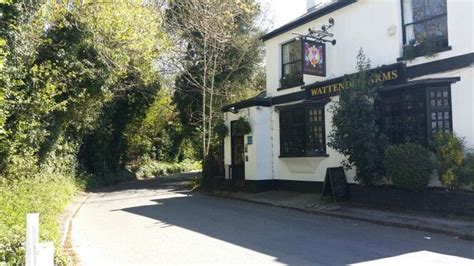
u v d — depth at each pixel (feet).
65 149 66.69
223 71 82.17
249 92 86.63
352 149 41.42
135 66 72.23
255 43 84.94
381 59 44.39
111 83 63.46
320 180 51.67
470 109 36.22
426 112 38.68
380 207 40.24
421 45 40.19
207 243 29.35
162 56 81.30
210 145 71.26
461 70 37.06
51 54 50.29
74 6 50.62
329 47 50.55
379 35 44.68
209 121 73.46
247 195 56.44
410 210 37.60
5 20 37.88
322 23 51.83
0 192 33.68
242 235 31.81
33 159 48.88
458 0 37.37
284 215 41.24
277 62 58.95
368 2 45.98
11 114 39.96
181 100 90.07
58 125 57.62
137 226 36.83
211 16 70.49
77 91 55.77
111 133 94.48
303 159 53.11
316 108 51.60
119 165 103.81
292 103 56.24
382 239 29.09
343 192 45.70
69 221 39.14
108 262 24.98
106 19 53.42
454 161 34.88
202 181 70.03
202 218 40.40
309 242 28.76
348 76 44.98
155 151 124.77
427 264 22.68
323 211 40.63
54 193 43.78
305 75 54.29
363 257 24.44
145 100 97.96
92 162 90.33
